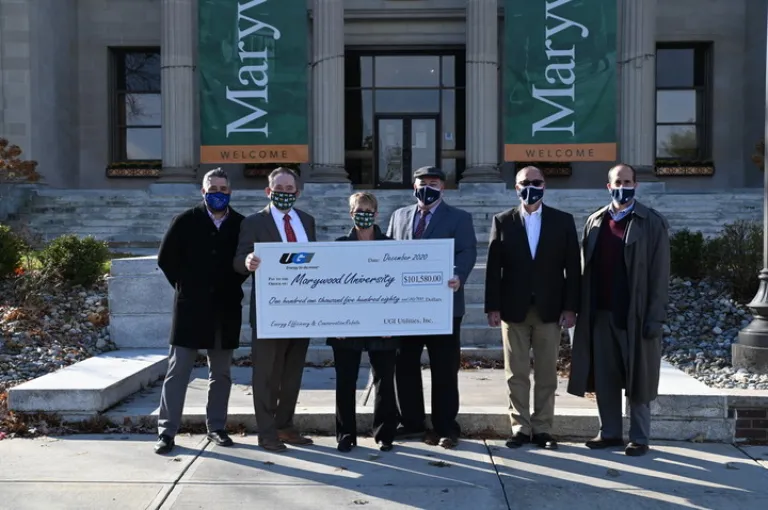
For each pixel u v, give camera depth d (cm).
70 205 1995
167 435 598
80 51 2533
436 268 596
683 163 2495
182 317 598
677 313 1064
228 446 612
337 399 612
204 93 2080
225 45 2073
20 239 1177
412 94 2519
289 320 593
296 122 2080
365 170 2522
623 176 594
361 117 2522
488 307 622
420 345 639
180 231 603
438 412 620
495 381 812
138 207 1977
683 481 541
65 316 983
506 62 2084
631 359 588
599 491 521
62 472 552
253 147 2083
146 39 2528
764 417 639
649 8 2122
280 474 551
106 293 1074
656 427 642
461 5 2430
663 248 590
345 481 538
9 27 2158
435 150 2520
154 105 2572
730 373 820
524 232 614
